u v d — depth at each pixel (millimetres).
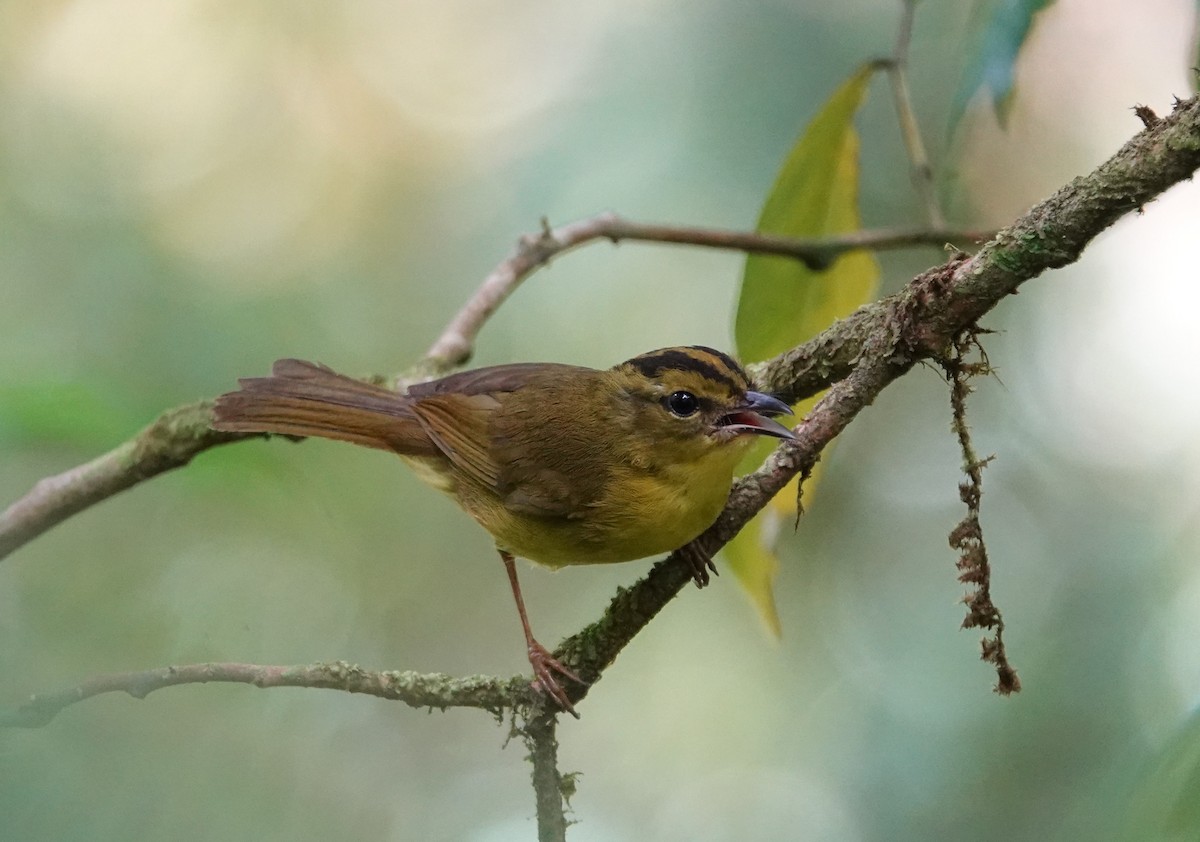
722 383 7496
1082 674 11266
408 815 10875
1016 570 12258
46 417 8359
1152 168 5027
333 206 14695
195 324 12961
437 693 6273
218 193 14633
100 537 11281
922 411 13258
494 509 8672
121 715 7012
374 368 13453
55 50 14812
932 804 11398
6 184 13938
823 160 9109
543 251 9391
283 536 12078
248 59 14984
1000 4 7199
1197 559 11391
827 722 12328
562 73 13766
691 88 12734
